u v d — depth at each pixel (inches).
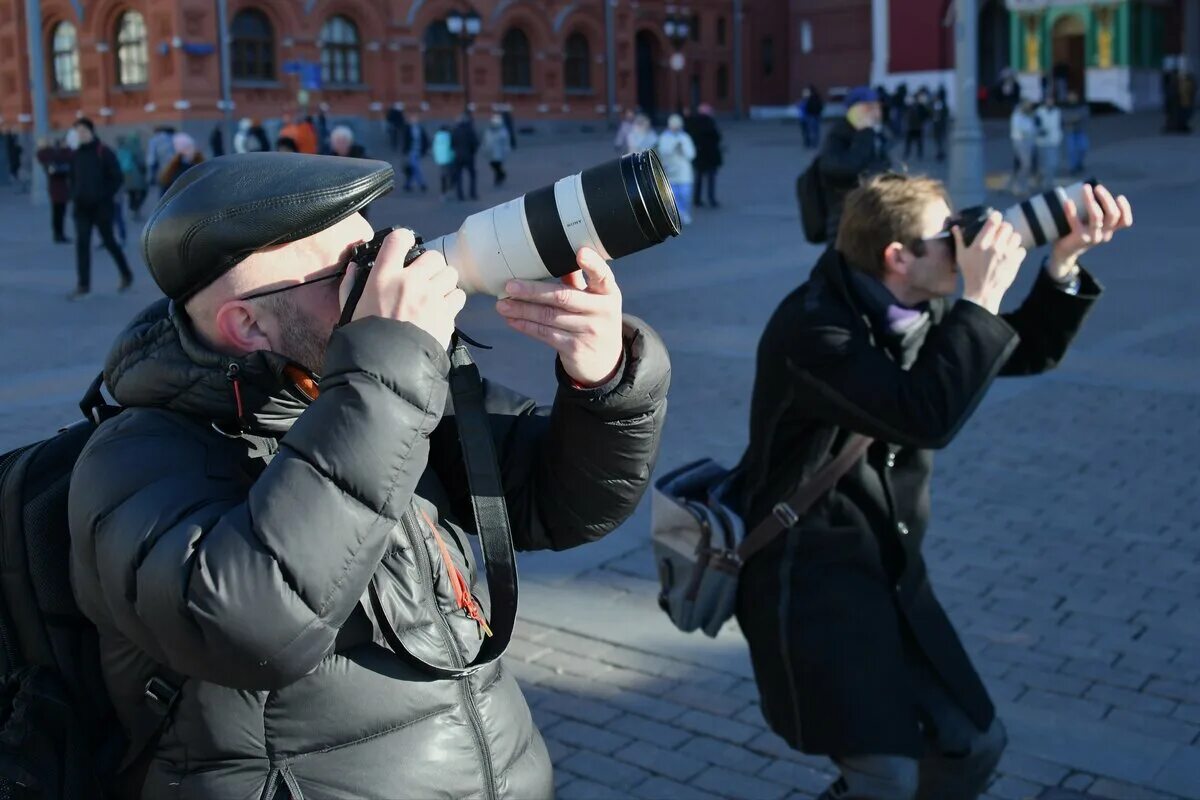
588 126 1706.4
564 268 58.7
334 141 578.6
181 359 59.4
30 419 308.0
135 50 1393.9
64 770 58.6
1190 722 147.9
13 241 765.9
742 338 388.8
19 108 1496.1
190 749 58.2
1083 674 160.9
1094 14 1651.1
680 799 135.8
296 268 58.8
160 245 58.2
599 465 65.9
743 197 878.4
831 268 101.7
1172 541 207.2
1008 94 1302.9
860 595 99.2
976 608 182.9
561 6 1654.8
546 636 177.3
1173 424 276.1
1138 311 408.5
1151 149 1143.0
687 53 1845.5
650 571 202.2
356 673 58.9
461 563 67.6
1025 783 135.6
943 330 95.3
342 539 52.4
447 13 1536.7
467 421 63.2
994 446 263.1
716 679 163.2
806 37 1899.6
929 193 101.4
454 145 917.2
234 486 57.8
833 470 100.5
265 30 1411.2
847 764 96.1
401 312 55.2
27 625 61.1
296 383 60.3
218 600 51.2
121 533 54.7
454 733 61.4
